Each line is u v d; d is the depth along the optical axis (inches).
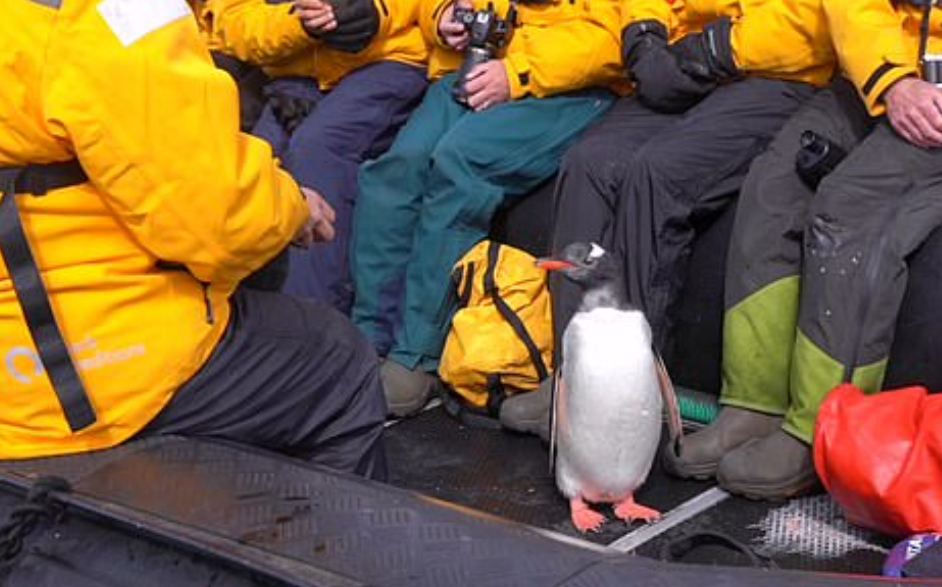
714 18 171.9
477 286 170.1
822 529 138.3
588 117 183.0
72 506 90.7
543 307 169.5
